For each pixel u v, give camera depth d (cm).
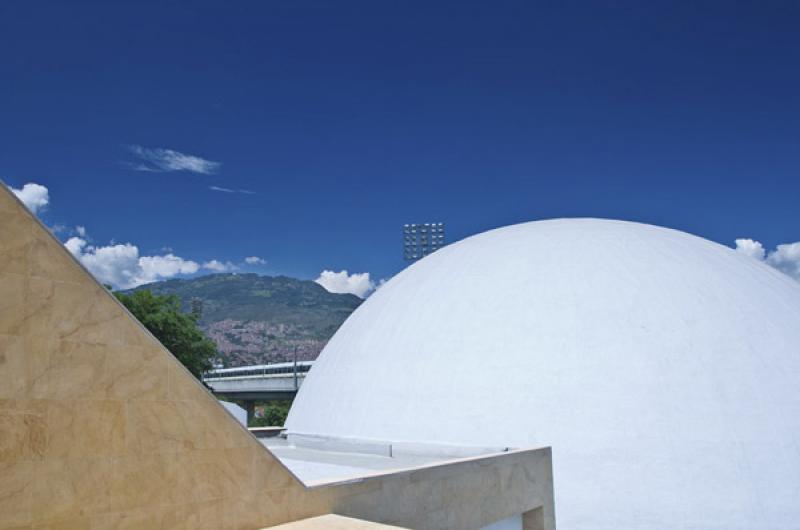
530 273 1914
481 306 1880
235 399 8231
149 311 3947
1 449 600
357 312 2502
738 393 1541
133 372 711
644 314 1694
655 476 1449
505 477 1230
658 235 2125
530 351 1697
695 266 1877
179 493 732
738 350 1616
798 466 1445
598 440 1512
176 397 747
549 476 1358
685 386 1554
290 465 1377
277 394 7488
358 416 1866
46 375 639
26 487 612
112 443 682
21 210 641
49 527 623
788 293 1900
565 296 1788
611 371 1600
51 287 654
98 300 693
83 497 651
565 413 1567
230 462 789
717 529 1375
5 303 618
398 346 1948
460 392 1708
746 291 1811
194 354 4106
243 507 793
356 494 929
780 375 1582
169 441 731
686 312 1695
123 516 681
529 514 1320
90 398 670
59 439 641
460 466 1123
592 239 2044
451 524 1083
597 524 1425
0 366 608
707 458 1456
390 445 1612
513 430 1579
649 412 1526
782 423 1502
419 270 2347
